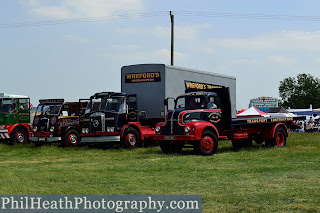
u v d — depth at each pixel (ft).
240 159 40.73
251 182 27.09
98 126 55.67
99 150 54.54
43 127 61.00
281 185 25.76
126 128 55.72
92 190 24.77
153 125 58.70
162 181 27.94
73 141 60.95
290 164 36.19
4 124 64.95
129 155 47.29
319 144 57.88
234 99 71.10
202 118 47.50
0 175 31.50
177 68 59.41
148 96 58.49
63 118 60.80
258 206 20.24
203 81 64.18
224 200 21.66
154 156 45.47
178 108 49.70
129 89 60.08
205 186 25.88
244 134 51.26
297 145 56.85
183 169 33.88
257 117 53.21
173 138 46.55
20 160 44.68
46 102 62.90
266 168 33.37
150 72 58.49
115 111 55.47
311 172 31.27
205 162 38.88
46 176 30.81
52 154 50.75
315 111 116.37
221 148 55.83
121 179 28.99
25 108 67.36
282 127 55.67
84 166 37.65
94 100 57.26
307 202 20.95
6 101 65.62
